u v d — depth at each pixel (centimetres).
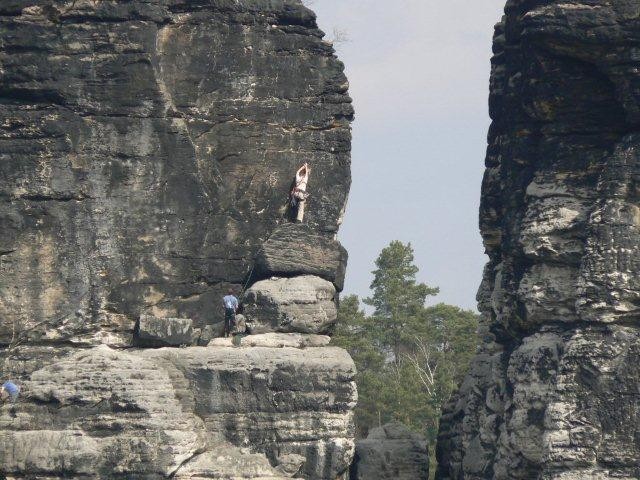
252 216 8850
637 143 8050
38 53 8619
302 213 8850
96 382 7988
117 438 7875
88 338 8562
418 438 9675
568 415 7894
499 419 8875
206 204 8756
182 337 8550
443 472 10112
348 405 8269
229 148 8850
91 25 8669
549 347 8231
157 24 8725
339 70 8994
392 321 16038
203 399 8219
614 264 7938
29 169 8575
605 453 7806
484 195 9638
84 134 8631
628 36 8031
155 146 8688
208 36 8850
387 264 16475
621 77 8100
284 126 8919
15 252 8544
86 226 8600
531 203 8412
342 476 8325
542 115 8444
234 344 8438
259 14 8925
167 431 7906
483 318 9769
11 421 7969
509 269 8850
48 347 8538
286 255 8694
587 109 8344
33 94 8612
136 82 8662
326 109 8950
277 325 8481
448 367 15588
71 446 7838
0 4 8612
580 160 8356
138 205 8656
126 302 8606
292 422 8206
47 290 8556
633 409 7812
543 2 8419
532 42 8275
